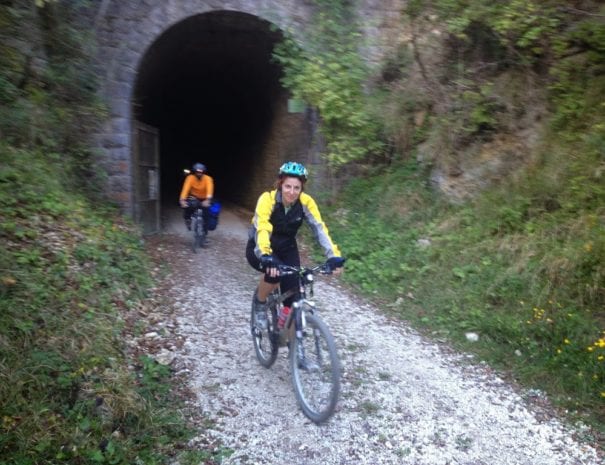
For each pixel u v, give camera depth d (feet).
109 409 10.89
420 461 10.75
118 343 14.10
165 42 33.94
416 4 29.91
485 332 17.31
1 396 10.03
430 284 21.09
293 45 32.19
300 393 12.37
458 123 27.68
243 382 13.64
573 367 14.48
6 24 23.54
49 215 19.85
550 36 24.31
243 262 27.55
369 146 30.96
